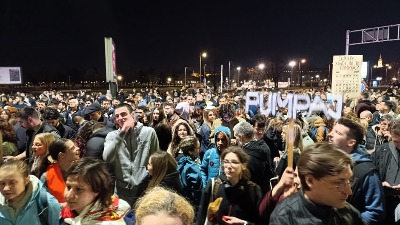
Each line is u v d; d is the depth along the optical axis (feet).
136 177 13.78
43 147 13.88
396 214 11.10
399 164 12.14
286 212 6.64
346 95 30.73
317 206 6.43
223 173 11.71
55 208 9.99
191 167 14.78
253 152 13.99
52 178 12.16
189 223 5.27
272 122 20.95
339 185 6.22
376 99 50.60
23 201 9.62
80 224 8.23
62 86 247.70
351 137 10.02
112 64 58.85
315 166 6.28
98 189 8.38
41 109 37.86
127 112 13.82
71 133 21.91
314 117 24.68
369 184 9.48
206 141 22.02
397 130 11.85
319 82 228.84
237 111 34.32
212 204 11.13
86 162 8.70
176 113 25.62
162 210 5.12
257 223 10.91
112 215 8.38
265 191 13.67
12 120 24.67
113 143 13.48
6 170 9.27
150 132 14.34
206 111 27.50
